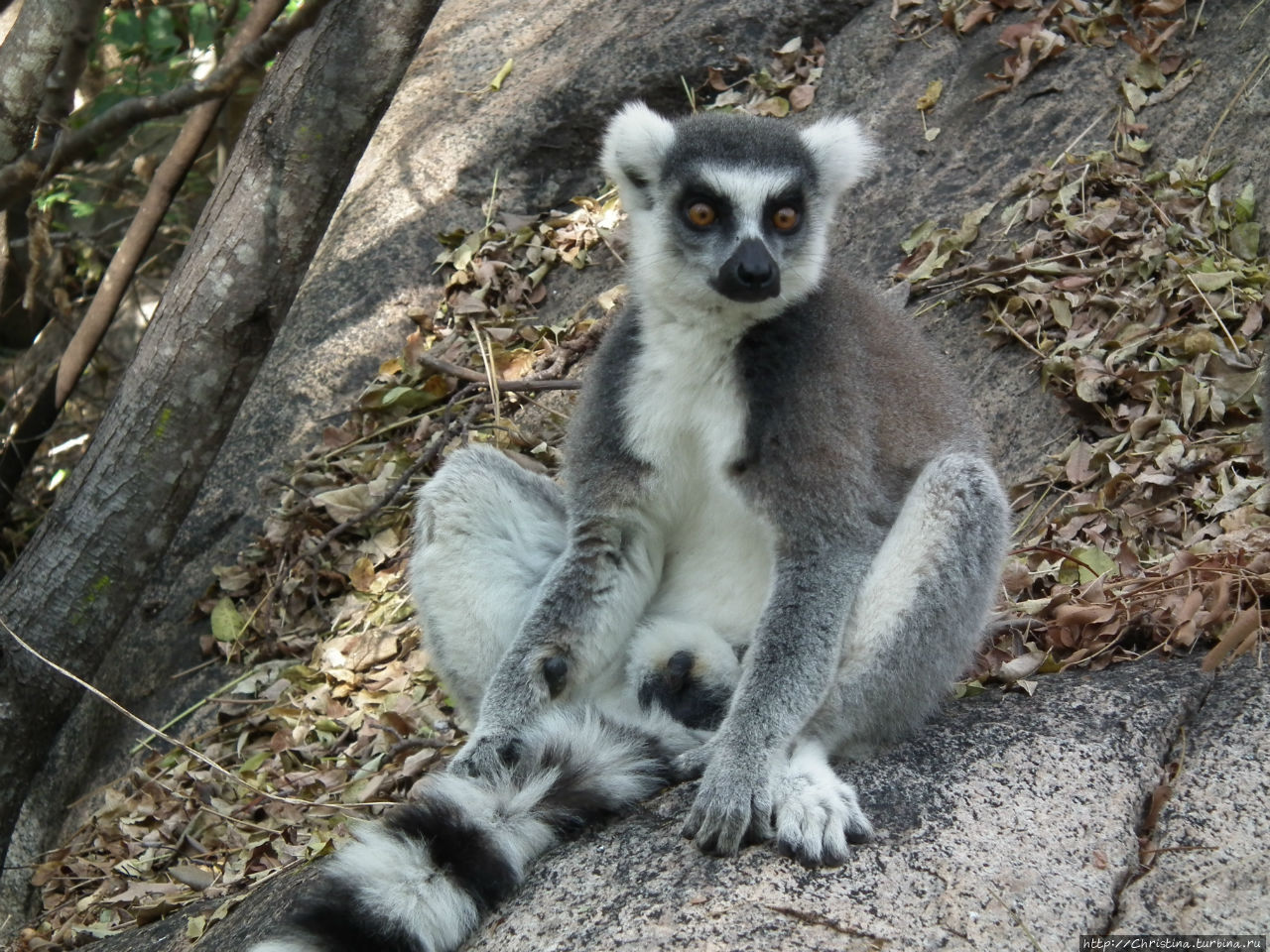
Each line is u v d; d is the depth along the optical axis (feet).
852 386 18.63
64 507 25.50
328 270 35.17
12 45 19.77
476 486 20.43
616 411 19.48
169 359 24.86
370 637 27.07
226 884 22.30
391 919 15.38
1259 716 16.69
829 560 17.72
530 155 36.09
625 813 17.20
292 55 24.04
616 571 19.79
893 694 17.44
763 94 35.55
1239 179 28.94
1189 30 31.89
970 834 15.34
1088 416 26.03
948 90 33.30
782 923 14.25
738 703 16.92
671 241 19.34
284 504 29.96
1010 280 28.86
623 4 38.45
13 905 25.70
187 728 27.35
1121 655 19.71
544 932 15.03
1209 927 13.69
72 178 41.16
